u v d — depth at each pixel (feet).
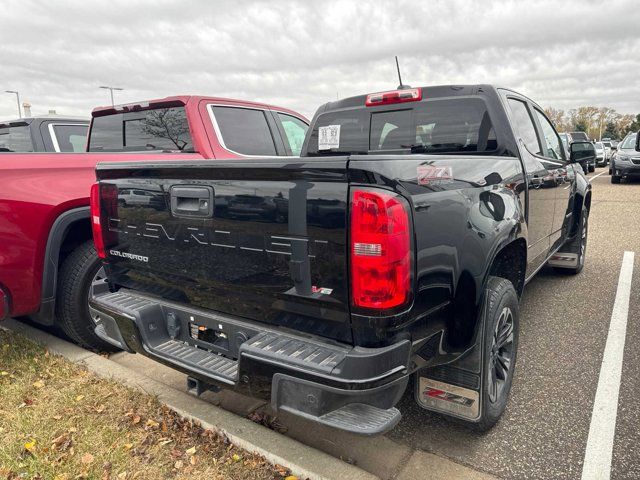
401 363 6.43
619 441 8.73
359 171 5.97
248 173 6.86
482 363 8.22
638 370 11.27
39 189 11.32
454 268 7.25
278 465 8.18
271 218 6.75
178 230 8.01
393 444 8.93
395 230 6.04
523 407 9.92
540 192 11.96
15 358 12.26
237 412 10.02
